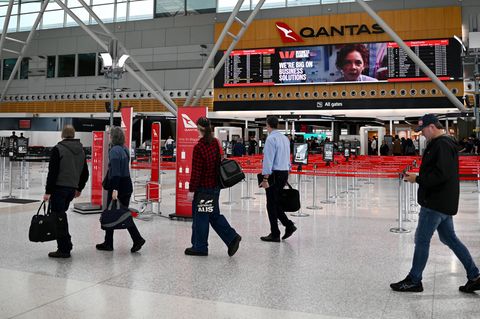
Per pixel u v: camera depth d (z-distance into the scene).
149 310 3.02
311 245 5.19
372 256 4.64
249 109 25.08
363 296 3.34
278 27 24.62
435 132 3.32
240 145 16.67
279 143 5.26
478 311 3.02
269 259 4.50
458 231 6.04
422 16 22.83
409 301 3.22
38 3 31.06
